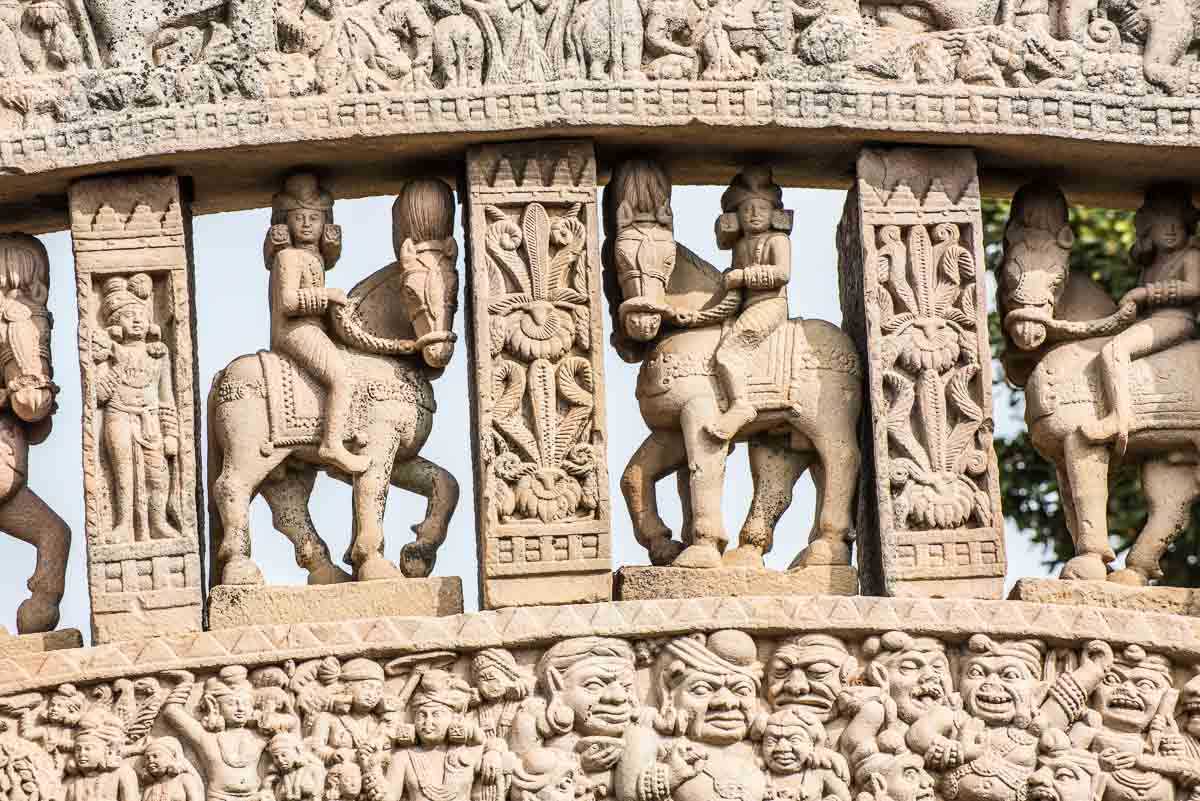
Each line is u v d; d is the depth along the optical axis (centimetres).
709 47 1180
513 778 1123
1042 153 1202
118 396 1158
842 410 1177
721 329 1184
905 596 1159
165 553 1148
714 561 1162
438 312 1172
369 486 1160
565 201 1176
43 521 1177
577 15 1182
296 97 1170
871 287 1178
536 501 1155
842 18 1190
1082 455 1183
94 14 1178
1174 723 1150
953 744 1134
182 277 1169
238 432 1159
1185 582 1730
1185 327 1198
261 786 1121
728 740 1135
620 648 1140
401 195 1185
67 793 1122
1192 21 1209
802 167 1216
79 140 1165
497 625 1138
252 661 1131
